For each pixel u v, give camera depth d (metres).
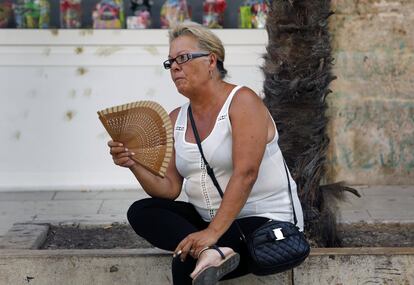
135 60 12.05
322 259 7.58
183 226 6.59
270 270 6.57
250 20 12.12
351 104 11.98
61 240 9.23
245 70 12.13
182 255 6.19
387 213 10.23
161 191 6.92
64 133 12.15
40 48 11.98
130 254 7.66
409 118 12.00
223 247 6.32
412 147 12.06
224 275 6.39
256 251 6.49
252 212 6.76
